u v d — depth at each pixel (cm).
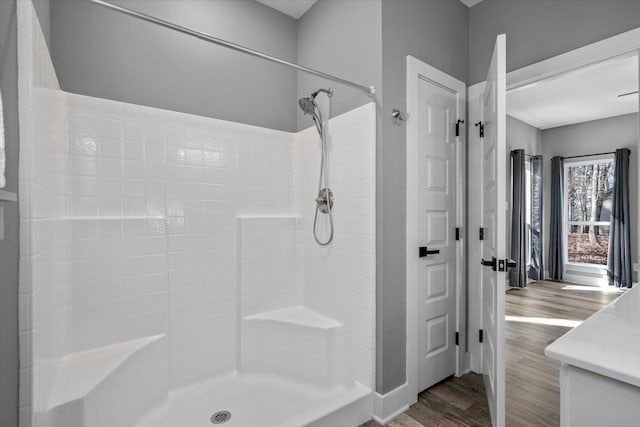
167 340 185
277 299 231
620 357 69
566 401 75
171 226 194
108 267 169
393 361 187
